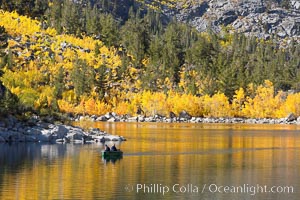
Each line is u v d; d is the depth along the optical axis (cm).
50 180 12269
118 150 16638
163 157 16875
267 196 11256
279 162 16175
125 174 13300
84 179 12481
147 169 14225
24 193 10838
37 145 19575
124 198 10638
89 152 17650
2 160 15375
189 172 13875
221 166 15100
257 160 16612
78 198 10512
